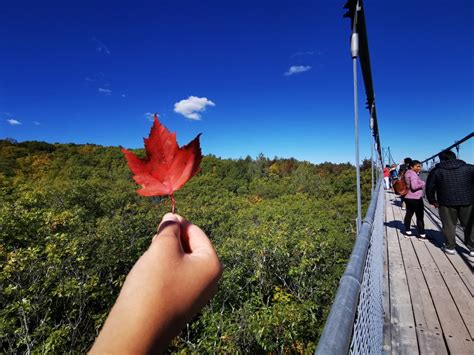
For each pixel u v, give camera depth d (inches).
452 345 93.7
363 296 53.6
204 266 16.6
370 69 142.3
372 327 71.0
